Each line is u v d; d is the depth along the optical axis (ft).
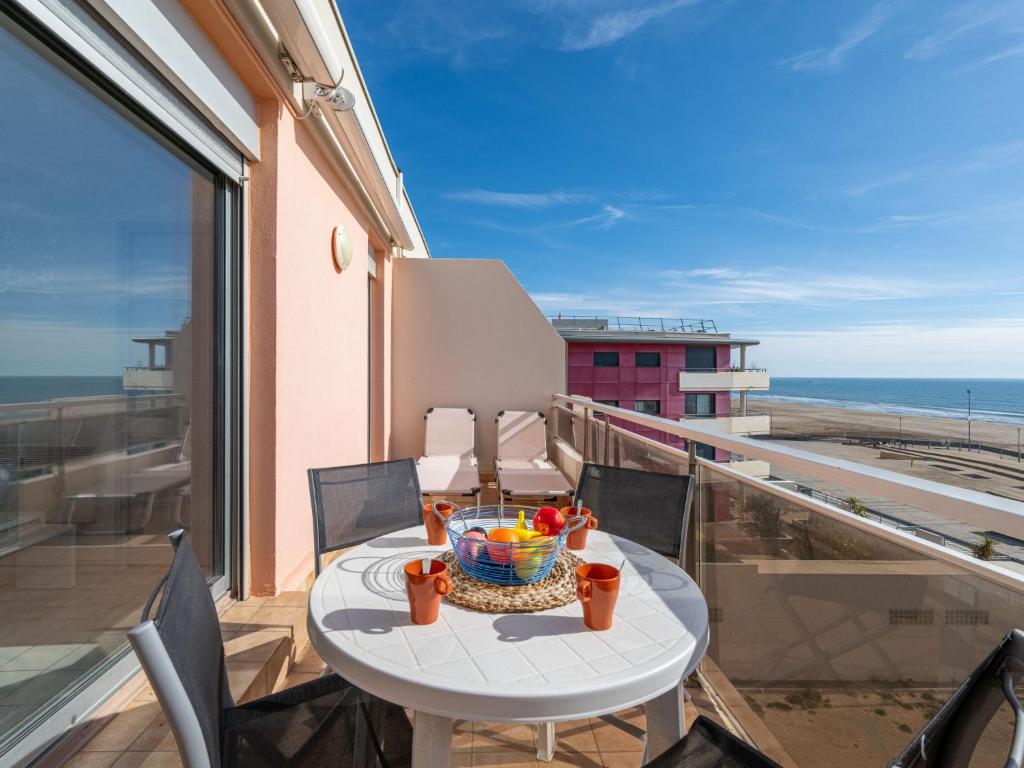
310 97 7.75
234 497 6.88
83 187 4.36
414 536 5.00
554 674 2.76
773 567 4.71
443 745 3.14
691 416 86.99
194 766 2.32
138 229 5.07
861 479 3.44
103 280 4.62
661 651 3.01
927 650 3.14
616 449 9.72
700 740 2.93
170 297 5.60
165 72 5.08
